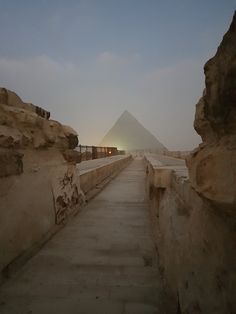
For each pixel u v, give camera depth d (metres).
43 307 2.19
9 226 2.82
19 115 3.65
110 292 2.42
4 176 2.88
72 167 5.65
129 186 9.44
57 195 4.44
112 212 5.54
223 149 1.25
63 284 2.57
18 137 3.30
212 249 1.44
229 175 1.16
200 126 1.78
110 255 3.29
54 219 4.19
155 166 4.98
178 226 2.48
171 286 2.20
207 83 1.40
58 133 4.81
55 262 3.08
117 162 15.10
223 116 1.29
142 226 4.54
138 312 2.12
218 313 1.21
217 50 1.28
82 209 5.80
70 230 4.32
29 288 2.49
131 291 2.44
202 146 1.68
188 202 2.48
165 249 2.73
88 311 2.14
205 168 1.43
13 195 3.03
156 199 4.58
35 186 3.69
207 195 1.36
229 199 1.12
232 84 1.12
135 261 3.12
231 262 1.20
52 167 4.49
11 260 2.77
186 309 1.59
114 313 2.11
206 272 1.45
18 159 3.25
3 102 3.59
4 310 2.15
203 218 1.68
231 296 1.14
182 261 1.93
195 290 1.53
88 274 2.79
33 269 2.90
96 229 4.37
